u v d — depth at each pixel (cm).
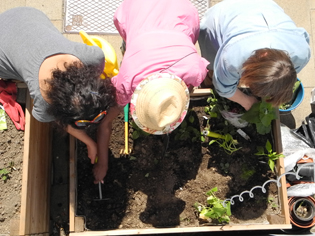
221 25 178
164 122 148
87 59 156
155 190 233
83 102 129
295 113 282
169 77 150
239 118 222
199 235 252
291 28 158
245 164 236
